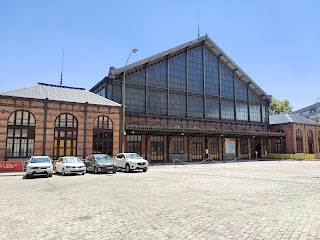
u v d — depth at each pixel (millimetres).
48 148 27062
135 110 38219
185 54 45031
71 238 5355
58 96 29469
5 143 25188
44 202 9164
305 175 18125
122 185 13516
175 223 6277
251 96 53406
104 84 38156
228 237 5227
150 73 40656
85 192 11305
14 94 26641
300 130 52594
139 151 36969
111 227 6062
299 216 6770
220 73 49219
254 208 7730
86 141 29172
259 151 52688
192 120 43750
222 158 46125
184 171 22953
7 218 7000
